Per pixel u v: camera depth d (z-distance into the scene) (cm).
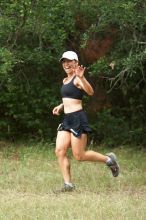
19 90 1316
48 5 1135
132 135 1345
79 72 873
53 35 1187
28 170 1059
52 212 759
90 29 1179
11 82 1271
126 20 1119
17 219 726
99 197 851
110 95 1370
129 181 977
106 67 1181
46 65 1316
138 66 1135
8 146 1323
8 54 1134
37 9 1134
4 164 1123
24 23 1170
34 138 1376
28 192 896
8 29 1194
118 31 1228
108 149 1316
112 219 726
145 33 1177
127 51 1191
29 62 1282
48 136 1359
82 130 901
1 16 1177
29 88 1319
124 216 741
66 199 833
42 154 1227
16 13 1156
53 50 1267
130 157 1232
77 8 1177
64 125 912
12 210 768
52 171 1059
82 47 1191
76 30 1255
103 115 1349
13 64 1174
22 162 1145
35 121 1341
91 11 1194
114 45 1262
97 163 1127
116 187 931
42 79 1337
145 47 1127
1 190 905
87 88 880
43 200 827
